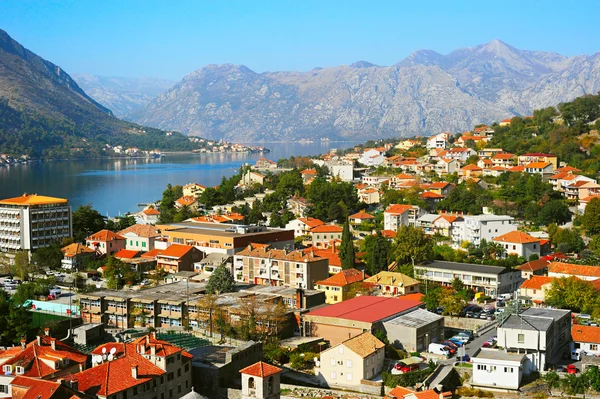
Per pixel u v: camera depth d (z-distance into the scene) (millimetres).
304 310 191500
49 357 136625
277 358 168375
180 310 196500
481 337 183125
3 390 132000
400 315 186250
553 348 168750
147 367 135500
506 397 149000
